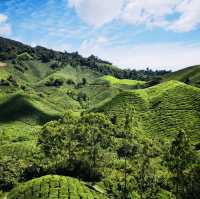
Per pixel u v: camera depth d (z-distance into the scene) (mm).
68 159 137750
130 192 114750
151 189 116250
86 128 141375
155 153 147000
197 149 156625
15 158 161875
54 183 116875
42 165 140375
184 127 190125
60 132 144375
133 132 171250
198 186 103938
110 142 147375
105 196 112312
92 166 133375
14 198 115688
